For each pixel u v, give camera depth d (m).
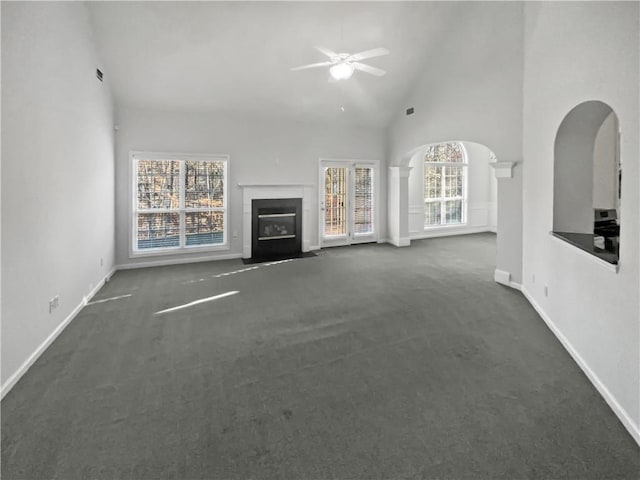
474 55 4.90
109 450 1.72
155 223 5.96
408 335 3.10
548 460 1.64
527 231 4.05
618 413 1.95
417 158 8.95
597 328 2.24
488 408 2.05
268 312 3.70
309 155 7.14
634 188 1.82
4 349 2.24
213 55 5.04
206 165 6.25
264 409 2.06
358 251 7.17
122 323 3.40
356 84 6.21
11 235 2.36
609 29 2.11
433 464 1.63
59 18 3.26
